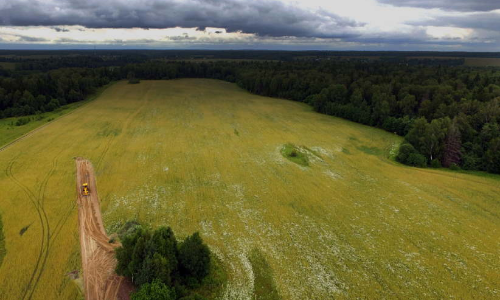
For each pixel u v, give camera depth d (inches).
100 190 1797.5
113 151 2390.5
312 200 1782.7
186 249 1108.5
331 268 1250.0
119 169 2080.5
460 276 1223.5
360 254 1338.6
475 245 1418.6
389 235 1477.6
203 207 1662.2
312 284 1165.1
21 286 1101.7
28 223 1469.0
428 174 2213.3
